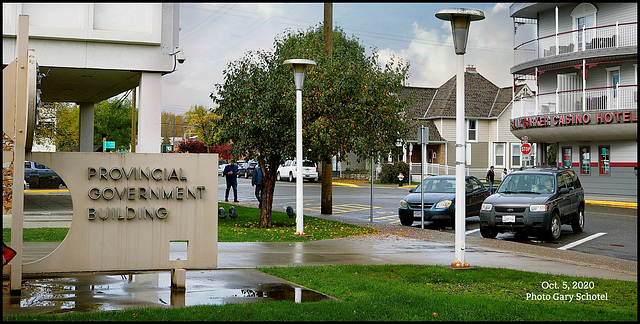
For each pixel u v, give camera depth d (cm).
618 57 3228
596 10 3412
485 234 1738
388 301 781
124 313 693
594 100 3472
